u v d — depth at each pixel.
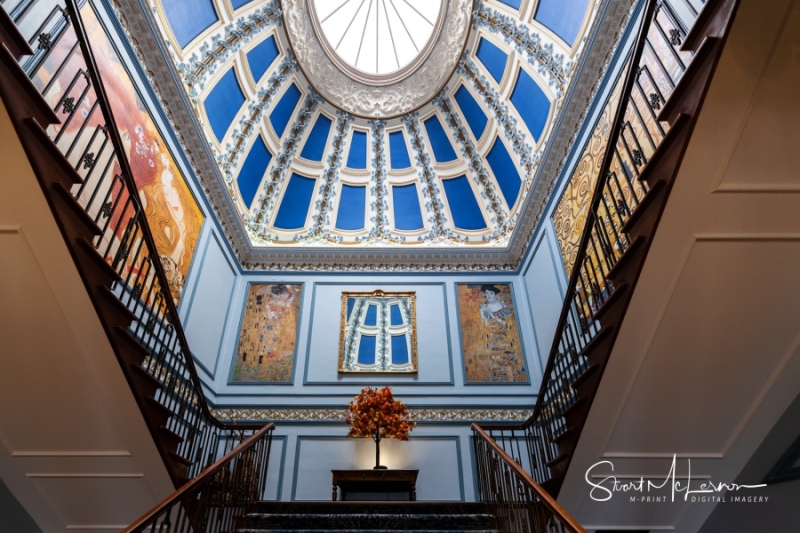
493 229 8.28
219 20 6.13
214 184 6.52
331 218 8.49
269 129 7.75
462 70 7.96
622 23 4.83
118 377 3.14
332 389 6.56
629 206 4.50
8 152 2.40
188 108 5.55
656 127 4.09
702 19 2.44
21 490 3.67
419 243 8.28
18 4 3.13
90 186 3.88
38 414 3.33
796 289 3.00
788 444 3.29
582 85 5.49
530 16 6.32
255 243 7.95
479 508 4.18
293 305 7.38
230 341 6.93
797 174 2.67
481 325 7.23
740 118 2.52
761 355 3.25
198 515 3.02
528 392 6.56
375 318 7.26
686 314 3.13
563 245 6.08
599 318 3.47
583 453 3.75
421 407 6.43
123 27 4.52
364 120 8.73
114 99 4.28
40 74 3.37
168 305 3.81
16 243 2.71
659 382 3.40
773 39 2.33
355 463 5.97
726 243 2.89
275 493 5.70
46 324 2.97
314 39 7.88
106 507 3.79
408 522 3.87
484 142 8.06
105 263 2.88
